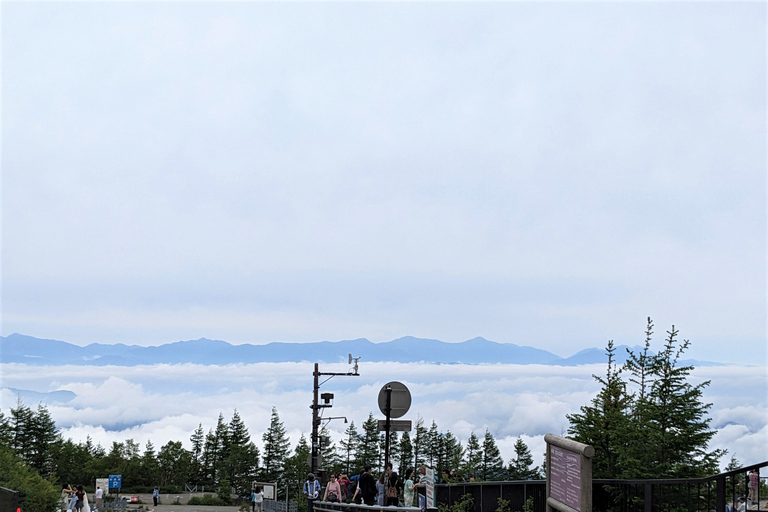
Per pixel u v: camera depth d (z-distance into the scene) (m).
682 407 16.08
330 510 19.61
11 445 124.25
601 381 17.75
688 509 12.44
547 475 11.52
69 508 35.62
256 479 133.62
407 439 113.69
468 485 18.48
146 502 76.81
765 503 11.31
